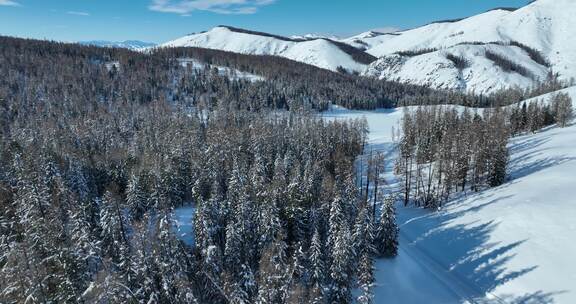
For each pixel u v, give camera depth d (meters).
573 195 56.53
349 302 42.22
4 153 77.69
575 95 148.62
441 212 69.19
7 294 33.19
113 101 172.62
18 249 35.19
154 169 68.56
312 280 41.81
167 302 37.03
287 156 83.88
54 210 48.19
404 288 49.31
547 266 45.22
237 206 49.62
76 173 67.94
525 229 53.00
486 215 60.75
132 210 62.62
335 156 95.81
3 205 55.16
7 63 188.38
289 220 53.00
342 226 43.47
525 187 65.88
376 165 81.50
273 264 38.75
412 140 119.75
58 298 35.53
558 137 94.81
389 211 54.88
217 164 72.31
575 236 47.44
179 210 70.75
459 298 46.75
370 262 43.81
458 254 55.31
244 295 37.41
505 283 46.38
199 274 42.19
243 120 139.88
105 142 107.69
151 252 38.44
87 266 40.09
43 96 162.12
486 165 74.00
